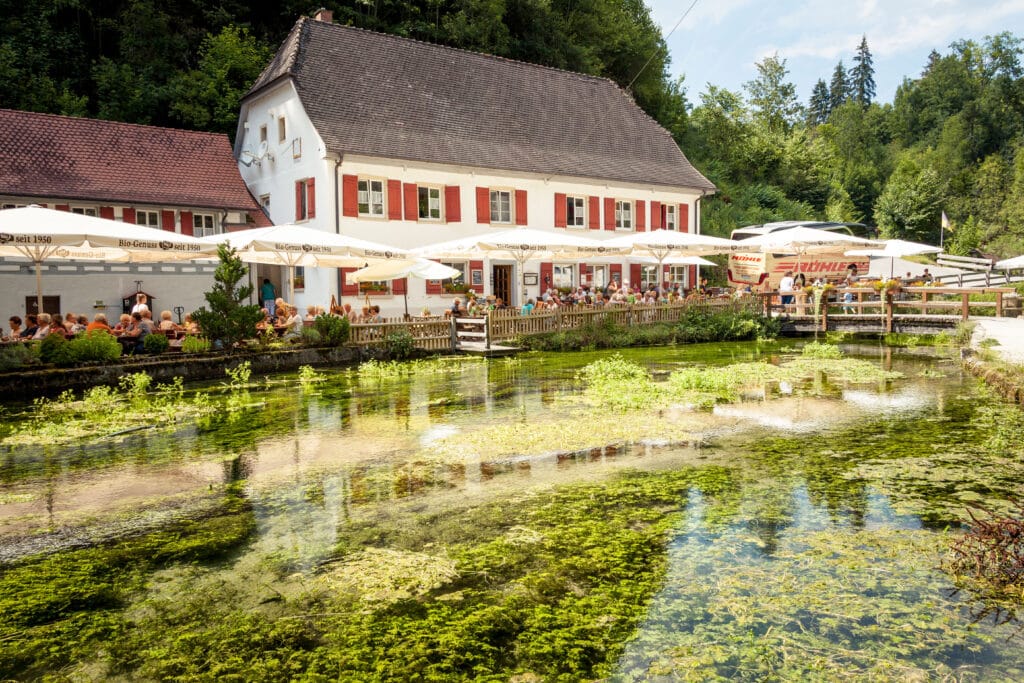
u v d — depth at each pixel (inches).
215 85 1183.6
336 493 227.9
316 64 957.2
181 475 256.1
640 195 1195.3
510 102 1133.7
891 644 127.0
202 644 133.8
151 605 151.1
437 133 987.3
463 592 151.9
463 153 979.9
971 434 297.6
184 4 1305.4
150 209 871.1
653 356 653.3
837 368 530.9
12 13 1205.7
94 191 827.4
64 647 134.2
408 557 172.1
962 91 3981.3
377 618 141.5
